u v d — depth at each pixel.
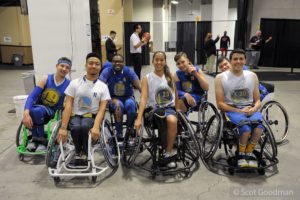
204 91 3.19
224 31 9.56
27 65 9.82
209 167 2.68
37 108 2.77
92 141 2.53
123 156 2.73
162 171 2.50
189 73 3.12
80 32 4.16
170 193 2.29
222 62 3.26
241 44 9.27
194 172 2.61
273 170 2.63
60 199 2.21
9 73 8.32
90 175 2.40
